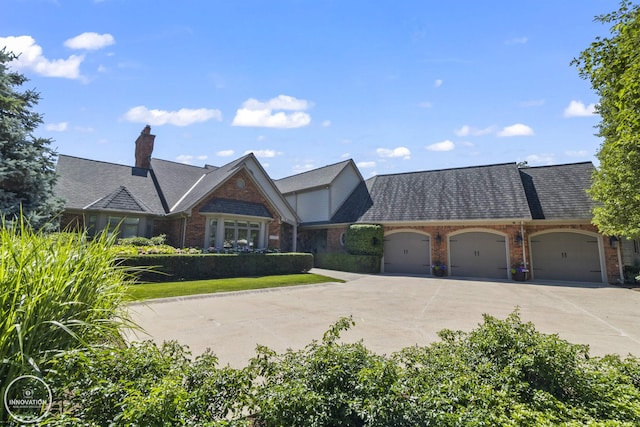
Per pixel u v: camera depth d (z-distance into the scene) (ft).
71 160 63.36
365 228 66.23
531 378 10.58
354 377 9.29
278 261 54.95
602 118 43.42
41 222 38.09
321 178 84.23
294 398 8.18
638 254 52.54
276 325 22.99
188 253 48.96
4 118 36.47
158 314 25.76
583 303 33.37
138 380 7.75
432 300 34.22
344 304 31.32
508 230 57.11
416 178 74.49
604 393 9.57
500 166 67.00
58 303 8.68
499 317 26.09
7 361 6.86
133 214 56.85
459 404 8.66
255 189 63.93
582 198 55.98
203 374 8.75
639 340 20.38
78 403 7.31
